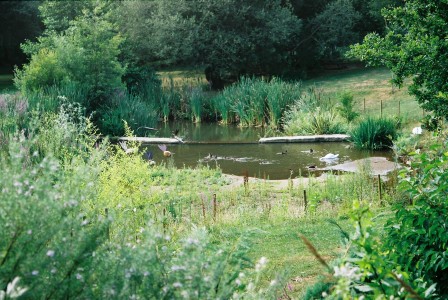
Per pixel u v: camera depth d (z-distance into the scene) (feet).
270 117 87.51
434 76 32.99
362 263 12.62
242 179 52.37
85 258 12.23
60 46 88.33
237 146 72.13
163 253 13.19
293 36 123.03
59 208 11.90
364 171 45.14
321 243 30.12
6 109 65.62
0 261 11.25
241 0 117.60
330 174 48.93
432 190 17.49
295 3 133.08
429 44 33.63
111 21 112.98
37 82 85.46
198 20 117.39
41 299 11.39
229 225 34.14
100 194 27.07
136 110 81.87
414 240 17.31
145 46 112.88
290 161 61.82
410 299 12.00
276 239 31.07
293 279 24.75
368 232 13.05
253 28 120.67
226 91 94.22
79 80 86.43
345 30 123.65
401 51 33.63
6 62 181.47
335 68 129.59
